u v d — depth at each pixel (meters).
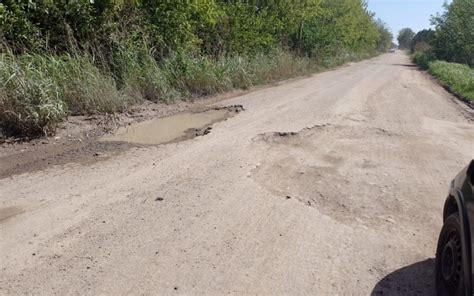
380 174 5.91
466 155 7.11
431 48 45.09
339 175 5.80
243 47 17.19
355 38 45.34
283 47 22.23
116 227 4.09
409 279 3.41
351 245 3.91
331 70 26.17
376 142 7.65
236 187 5.20
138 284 3.21
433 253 3.83
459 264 2.85
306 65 22.78
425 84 19.81
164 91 10.80
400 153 7.02
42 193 4.91
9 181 5.28
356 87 15.81
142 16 12.11
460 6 39.75
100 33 10.97
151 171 5.69
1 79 7.14
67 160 6.13
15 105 7.12
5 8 9.10
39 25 9.98
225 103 11.08
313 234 4.09
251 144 7.10
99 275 3.31
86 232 3.99
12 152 6.43
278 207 4.67
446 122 9.91
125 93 9.97
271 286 3.24
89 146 6.84
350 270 3.50
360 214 4.60
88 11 10.54
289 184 5.39
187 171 5.72
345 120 9.27
